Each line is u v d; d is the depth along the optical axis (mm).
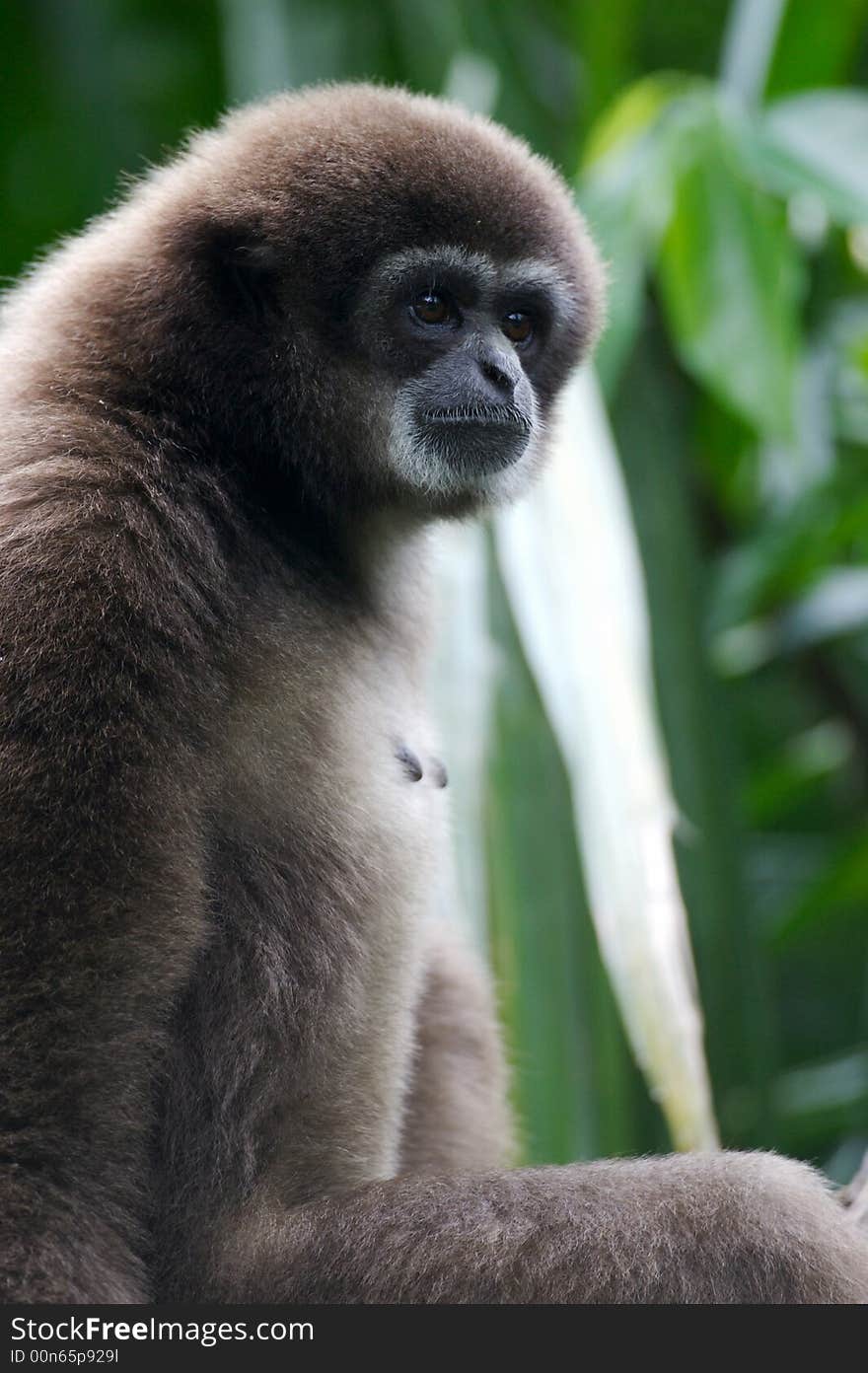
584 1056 10305
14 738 7562
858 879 15258
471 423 9891
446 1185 8109
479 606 10414
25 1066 7469
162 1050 8055
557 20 17750
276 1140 8312
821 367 16266
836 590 16516
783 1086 15820
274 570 8930
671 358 15844
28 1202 7426
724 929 13406
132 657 7793
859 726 17188
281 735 8523
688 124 13500
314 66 15875
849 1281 7953
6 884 7457
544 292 10312
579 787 9094
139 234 9570
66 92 16344
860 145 13586
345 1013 8516
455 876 9852
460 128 10117
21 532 7973
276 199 9477
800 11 14703
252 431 9305
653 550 14141
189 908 7875
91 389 8867
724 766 13773
